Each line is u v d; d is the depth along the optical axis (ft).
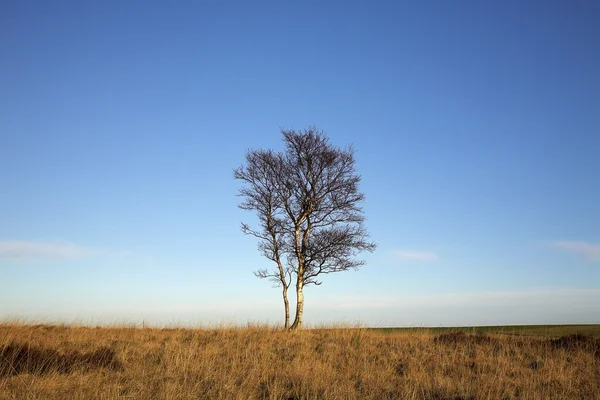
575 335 63.21
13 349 42.60
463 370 46.80
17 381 36.19
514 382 42.39
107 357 45.52
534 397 37.17
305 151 98.94
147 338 61.52
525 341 62.18
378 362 50.06
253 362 47.44
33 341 51.70
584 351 56.03
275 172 98.99
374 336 68.54
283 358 51.93
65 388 35.76
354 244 97.50
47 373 39.04
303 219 100.68
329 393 37.55
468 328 99.81
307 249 97.66
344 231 97.45
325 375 42.57
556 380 43.45
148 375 41.29
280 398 36.37
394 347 59.88
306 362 47.24
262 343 60.13
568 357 53.78
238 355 50.70
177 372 41.98
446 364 49.57
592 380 43.88
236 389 37.68
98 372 41.63
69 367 41.34
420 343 62.85
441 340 64.85
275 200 98.68
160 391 35.76
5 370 39.04
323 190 99.30
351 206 99.04
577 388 41.45
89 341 56.65
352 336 65.51
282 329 76.33
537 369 48.39
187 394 35.65
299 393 37.96
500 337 66.49
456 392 39.01
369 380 41.86
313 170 98.68
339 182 98.89
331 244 95.96
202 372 42.27
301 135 99.50
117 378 39.27
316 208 98.89
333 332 69.72
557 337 68.13
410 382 41.42
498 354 54.90
